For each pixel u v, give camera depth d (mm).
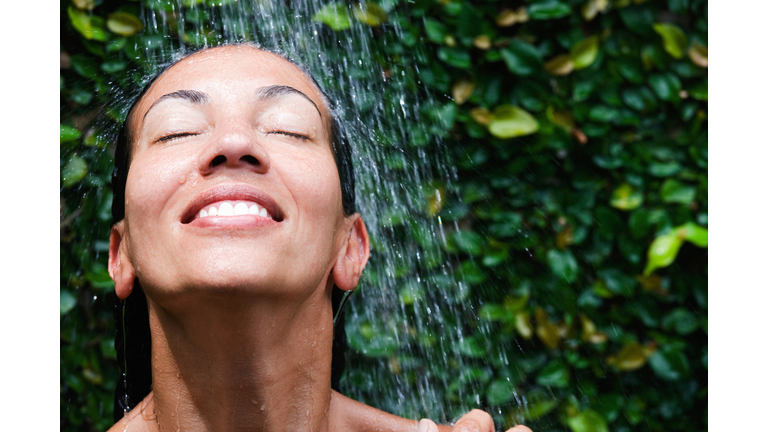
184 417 1369
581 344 2734
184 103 1370
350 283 1534
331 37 2631
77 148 2486
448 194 2742
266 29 2602
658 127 2734
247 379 1336
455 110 2689
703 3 2717
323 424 1473
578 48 2709
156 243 1270
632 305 2730
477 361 2742
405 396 2693
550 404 2705
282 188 1293
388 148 2643
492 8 2709
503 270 2754
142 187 1289
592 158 2734
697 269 2705
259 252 1213
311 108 1453
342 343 1797
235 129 1296
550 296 2742
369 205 2627
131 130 1531
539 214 2744
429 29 2670
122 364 1760
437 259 2723
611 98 2732
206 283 1186
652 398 2725
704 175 2689
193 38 2561
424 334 2727
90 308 2574
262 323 1271
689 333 2719
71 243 2516
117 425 1476
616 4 2715
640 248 2717
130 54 2529
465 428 1445
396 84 2668
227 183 1259
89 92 2494
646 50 2721
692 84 2723
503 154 2738
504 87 2734
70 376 2545
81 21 2482
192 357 1342
